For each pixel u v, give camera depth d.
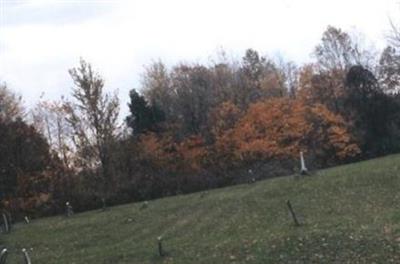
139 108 69.88
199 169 63.50
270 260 26.58
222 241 31.81
